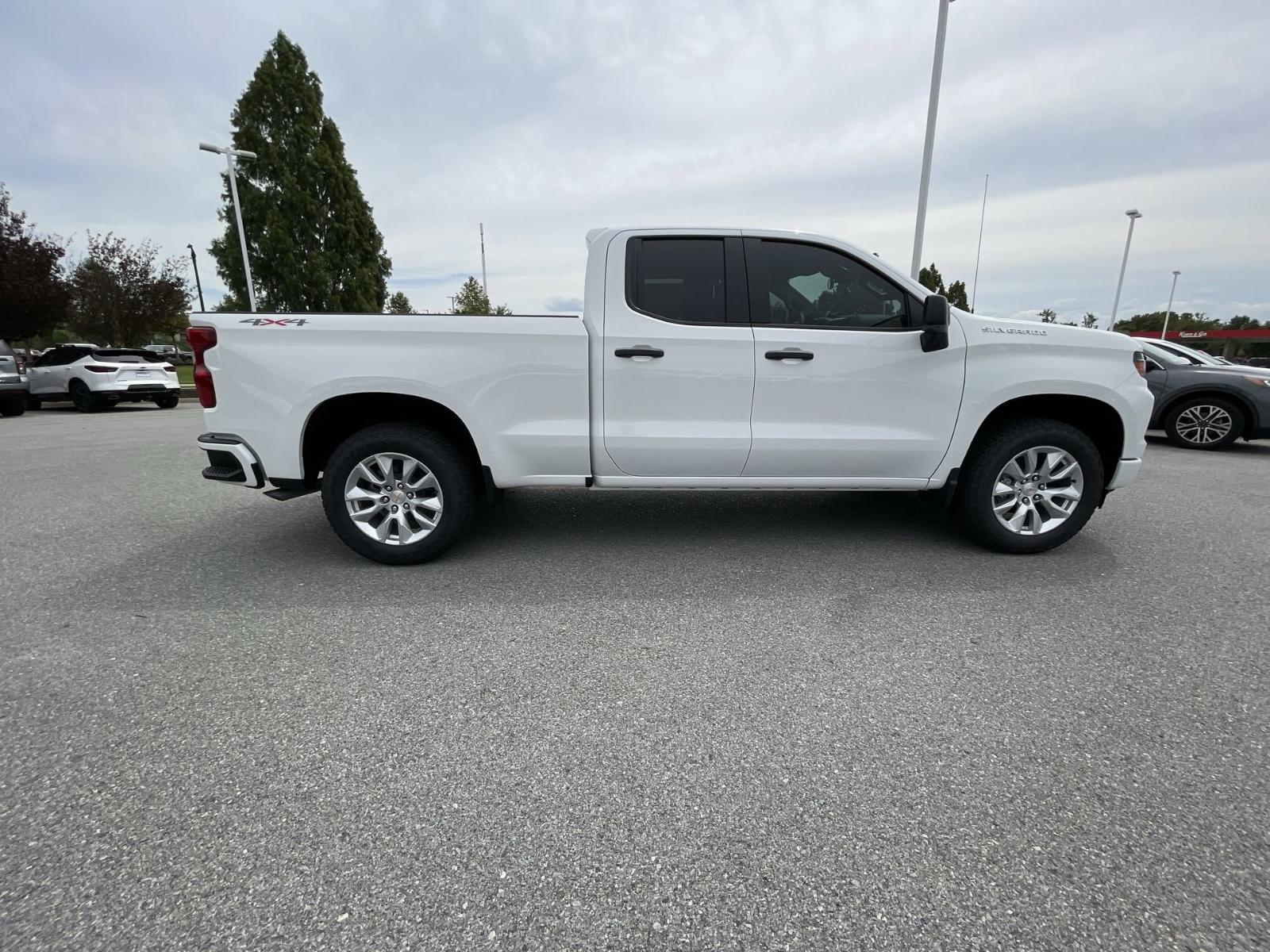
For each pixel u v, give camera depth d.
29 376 14.48
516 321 3.41
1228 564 3.64
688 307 3.49
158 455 7.53
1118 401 3.53
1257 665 2.52
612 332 3.41
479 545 3.97
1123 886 1.49
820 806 1.75
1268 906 1.44
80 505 5.00
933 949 1.34
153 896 1.46
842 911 1.43
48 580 3.38
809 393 3.50
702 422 3.51
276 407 3.34
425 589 3.27
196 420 12.02
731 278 3.50
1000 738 2.05
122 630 2.80
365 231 27.34
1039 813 1.72
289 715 2.17
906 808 1.74
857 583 3.35
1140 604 3.09
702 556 3.76
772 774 1.88
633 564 3.63
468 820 1.70
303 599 3.15
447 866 1.55
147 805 1.74
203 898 1.45
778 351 3.44
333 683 2.38
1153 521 4.54
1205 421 8.14
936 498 3.85
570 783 1.84
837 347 3.47
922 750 1.99
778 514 4.68
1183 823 1.68
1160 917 1.42
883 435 3.55
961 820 1.70
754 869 1.55
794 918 1.42
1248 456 7.64
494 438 3.46
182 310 25.95
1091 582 3.37
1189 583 3.35
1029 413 3.83
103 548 3.92
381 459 3.48
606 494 5.29
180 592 3.23
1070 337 3.54
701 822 1.69
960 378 3.51
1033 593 3.22
